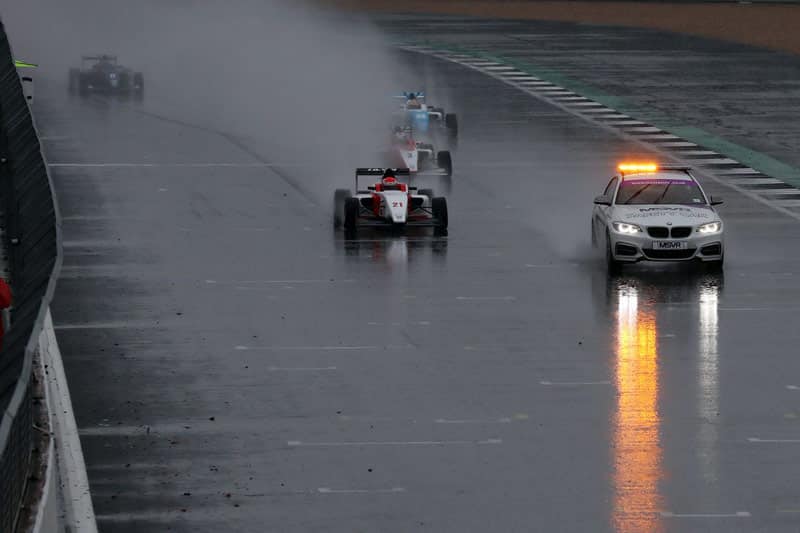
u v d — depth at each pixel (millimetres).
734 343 70500
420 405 59844
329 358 67500
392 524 46406
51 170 129625
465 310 77688
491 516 47094
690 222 87625
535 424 57188
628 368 65750
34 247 57562
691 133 154000
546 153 141875
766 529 45875
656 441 54969
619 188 92562
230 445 54406
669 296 81500
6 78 98438
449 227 104875
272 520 46719
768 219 109625
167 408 59188
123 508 47688
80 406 59344
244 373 64750
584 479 50656
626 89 185875
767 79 192750
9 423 37281
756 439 55188
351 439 55250
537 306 78750
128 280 85062
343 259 92188
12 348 44688
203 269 88562
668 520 46688
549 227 105000
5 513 38188
